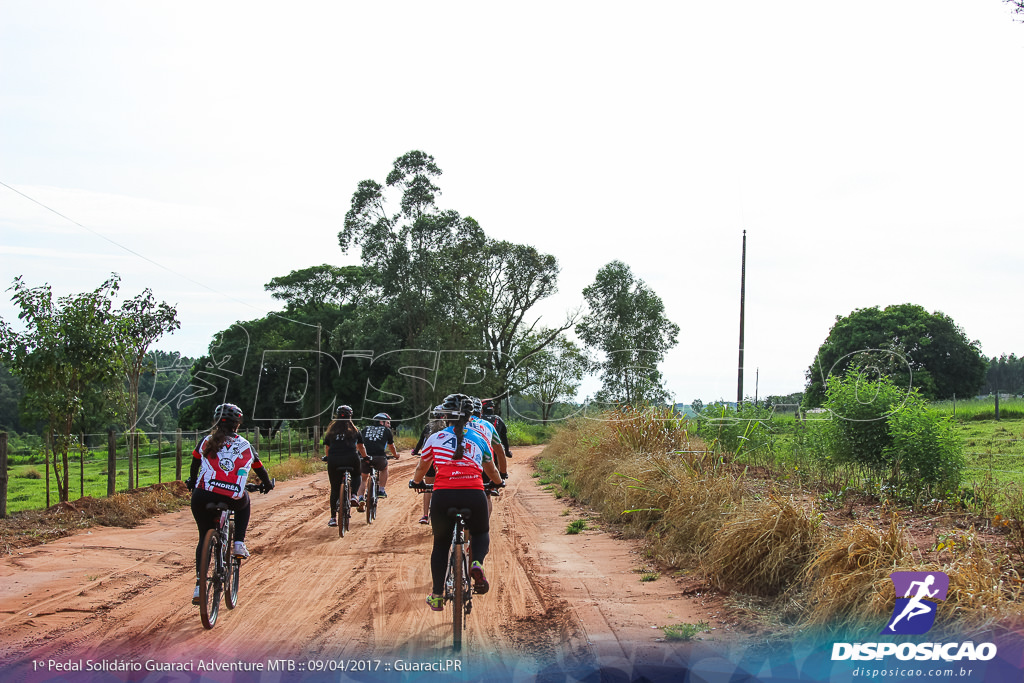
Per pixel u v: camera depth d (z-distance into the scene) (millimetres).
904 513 8992
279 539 9977
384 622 6086
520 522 11422
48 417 12414
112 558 8492
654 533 9188
